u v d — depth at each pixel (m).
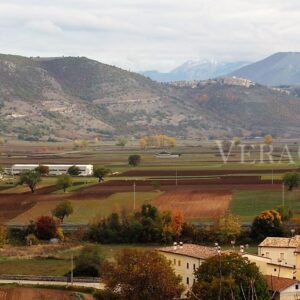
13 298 125.44
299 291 117.94
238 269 112.31
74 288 135.62
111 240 195.75
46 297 126.75
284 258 140.38
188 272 134.50
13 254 174.75
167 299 118.94
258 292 111.06
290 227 197.25
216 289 107.12
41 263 164.50
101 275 127.50
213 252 137.25
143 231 195.88
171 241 194.12
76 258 163.00
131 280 119.06
